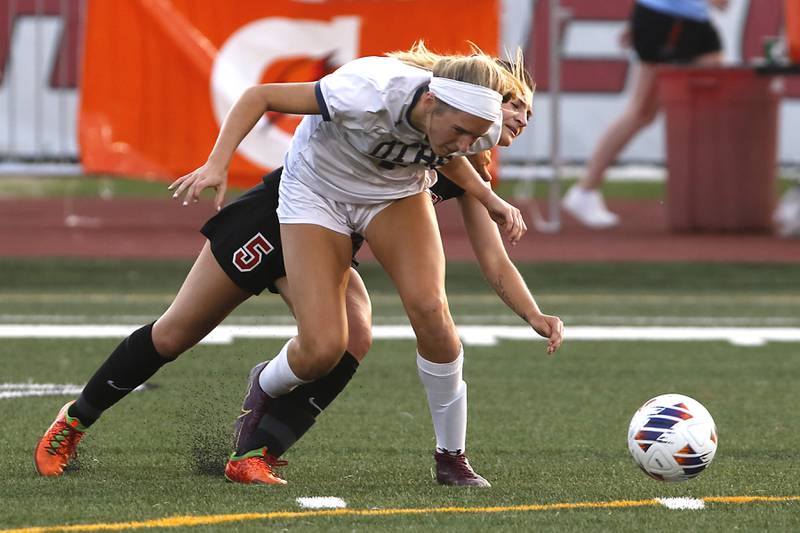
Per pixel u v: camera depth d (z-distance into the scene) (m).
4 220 51.31
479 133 14.82
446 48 42.66
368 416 22.12
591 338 32.19
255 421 16.88
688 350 30.58
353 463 18.23
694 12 48.81
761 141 48.50
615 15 60.06
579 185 52.62
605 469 17.97
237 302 16.83
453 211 53.62
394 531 13.88
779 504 15.55
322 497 15.63
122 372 16.94
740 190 48.72
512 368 27.75
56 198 61.78
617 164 61.41
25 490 15.91
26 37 54.53
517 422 21.84
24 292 39.66
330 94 15.27
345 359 16.91
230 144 15.37
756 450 19.53
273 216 16.47
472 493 16.11
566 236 48.38
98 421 21.11
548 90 59.75
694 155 48.69
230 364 27.14
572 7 60.12
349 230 16.30
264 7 42.81
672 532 14.01
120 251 43.50
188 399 23.05
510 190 67.06
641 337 32.44
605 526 14.26
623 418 22.33
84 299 37.91
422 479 17.09
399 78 15.06
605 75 60.03
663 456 16.05
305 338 15.90
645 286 42.03
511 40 58.88
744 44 59.91
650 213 57.78
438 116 14.79
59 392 23.84
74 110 54.72
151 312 35.28
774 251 45.12
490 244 16.98
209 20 42.94
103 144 43.00
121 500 15.30
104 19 42.75
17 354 28.41
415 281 16.02
